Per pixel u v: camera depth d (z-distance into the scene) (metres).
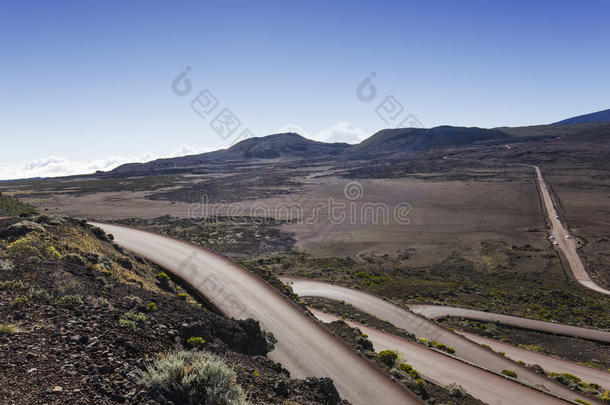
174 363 7.75
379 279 62.16
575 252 87.88
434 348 29.72
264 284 28.73
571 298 58.19
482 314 47.38
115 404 6.31
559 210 130.25
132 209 140.50
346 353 20.02
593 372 31.27
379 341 29.69
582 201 141.38
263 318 23.19
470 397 19.08
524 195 155.88
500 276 72.50
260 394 9.88
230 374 8.06
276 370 14.00
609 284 68.31
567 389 25.72
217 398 7.28
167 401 6.79
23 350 7.38
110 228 48.41
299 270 66.31
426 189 177.25
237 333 15.59
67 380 6.64
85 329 9.14
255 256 78.38
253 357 14.27
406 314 41.06
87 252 21.73
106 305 11.60
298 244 92.88
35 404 5.69
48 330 8.62
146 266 28.22
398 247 92.19
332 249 89.44
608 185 166.12
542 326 43.91
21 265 13.70
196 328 12.62
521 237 101.56
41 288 11.46
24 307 9.74
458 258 84.19
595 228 108.00
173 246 37.97
